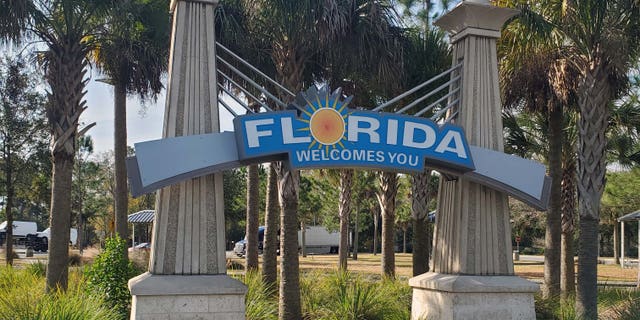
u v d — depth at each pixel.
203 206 8.76
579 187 11.87
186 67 8.98
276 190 13.99
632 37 11.98
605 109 11.89
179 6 9.12
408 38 13.80
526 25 11.69
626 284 22.47
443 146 9.29
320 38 11.39
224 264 8.73
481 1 10.12
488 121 10.02
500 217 9.91
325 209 42.00
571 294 14.26
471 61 10.14
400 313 11.68
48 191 26.39
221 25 12.09
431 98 14.68
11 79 20.92
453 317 9.31
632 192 34.09
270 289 13.52
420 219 14.86
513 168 9.75
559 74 13.80
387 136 9.06
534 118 17.34
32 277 15.05
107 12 12.73
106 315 8.86
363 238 62.34
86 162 48.56
